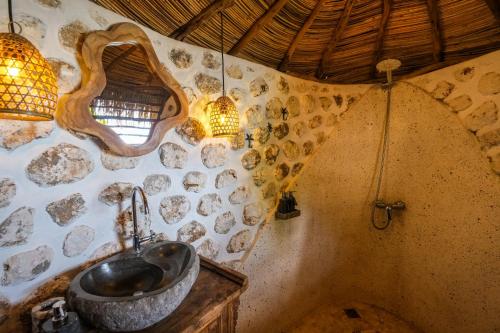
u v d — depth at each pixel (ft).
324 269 7.15
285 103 6.03
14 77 2.02
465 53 5.24
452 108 5.52
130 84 3.57
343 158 7.05
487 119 5.04
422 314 6.25
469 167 5.33
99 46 3.11
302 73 6.38
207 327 2.95
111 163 3.40
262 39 4.94
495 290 5.07
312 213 6.76
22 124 2.67
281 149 6.01
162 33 3.96
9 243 2.64
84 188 3.17
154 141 3.67
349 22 4.97
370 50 5.71
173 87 3.89
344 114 7.04
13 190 2.64
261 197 5.68
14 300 2.68
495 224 5.03
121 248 3.55
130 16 3.58
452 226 5.64
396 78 6.37
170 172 4.08
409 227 6.39
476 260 5.31
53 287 2.95
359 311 7.07
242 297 5.39
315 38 5.32
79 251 3.15
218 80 4.73
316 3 4.43
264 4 4.13
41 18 2.80
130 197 3.61
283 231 6.17
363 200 7.11
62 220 3.00
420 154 6.08
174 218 4.16
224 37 4.53
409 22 4.86
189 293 3.09
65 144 2.99
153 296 2.41
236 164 5.13
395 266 6.73
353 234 7.38
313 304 7.04
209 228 4.72
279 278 6.15
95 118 3.23
